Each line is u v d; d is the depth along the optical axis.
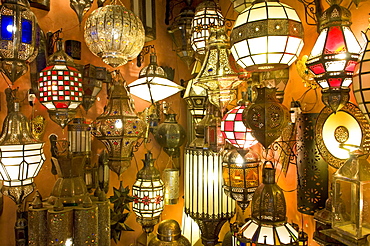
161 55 2.61
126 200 2.12
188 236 2.34
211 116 2.07
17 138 1.43
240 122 1.49
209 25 1.99
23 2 1.31
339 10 1.16
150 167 2.01
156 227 2.49
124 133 1.67
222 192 2.00
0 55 1.25
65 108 1.52
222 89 1.59
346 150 1.36
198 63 2.26
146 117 2.31
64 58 1.54
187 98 2.29
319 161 1.55
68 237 1.41
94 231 1.46
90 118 2.16
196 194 2.04
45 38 1.86
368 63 0.92
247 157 1.66
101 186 2.08
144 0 2.30
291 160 1.81
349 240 1.20
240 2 1.86
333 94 1.18
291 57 1.16
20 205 1.53
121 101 1.74
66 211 1.41
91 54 2.18
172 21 2.68
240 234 1.30
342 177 1.21
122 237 2.33
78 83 1.55
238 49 1.19
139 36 1.65
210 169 1.99
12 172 1.39
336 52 1.12
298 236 1.31
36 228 1.43
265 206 1.27
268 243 1.21
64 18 2.05
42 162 1.53
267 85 1.62
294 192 1.82
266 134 1.25
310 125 1.60
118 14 1.57
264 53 1.12
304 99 1.75
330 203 1.41
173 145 2.33
